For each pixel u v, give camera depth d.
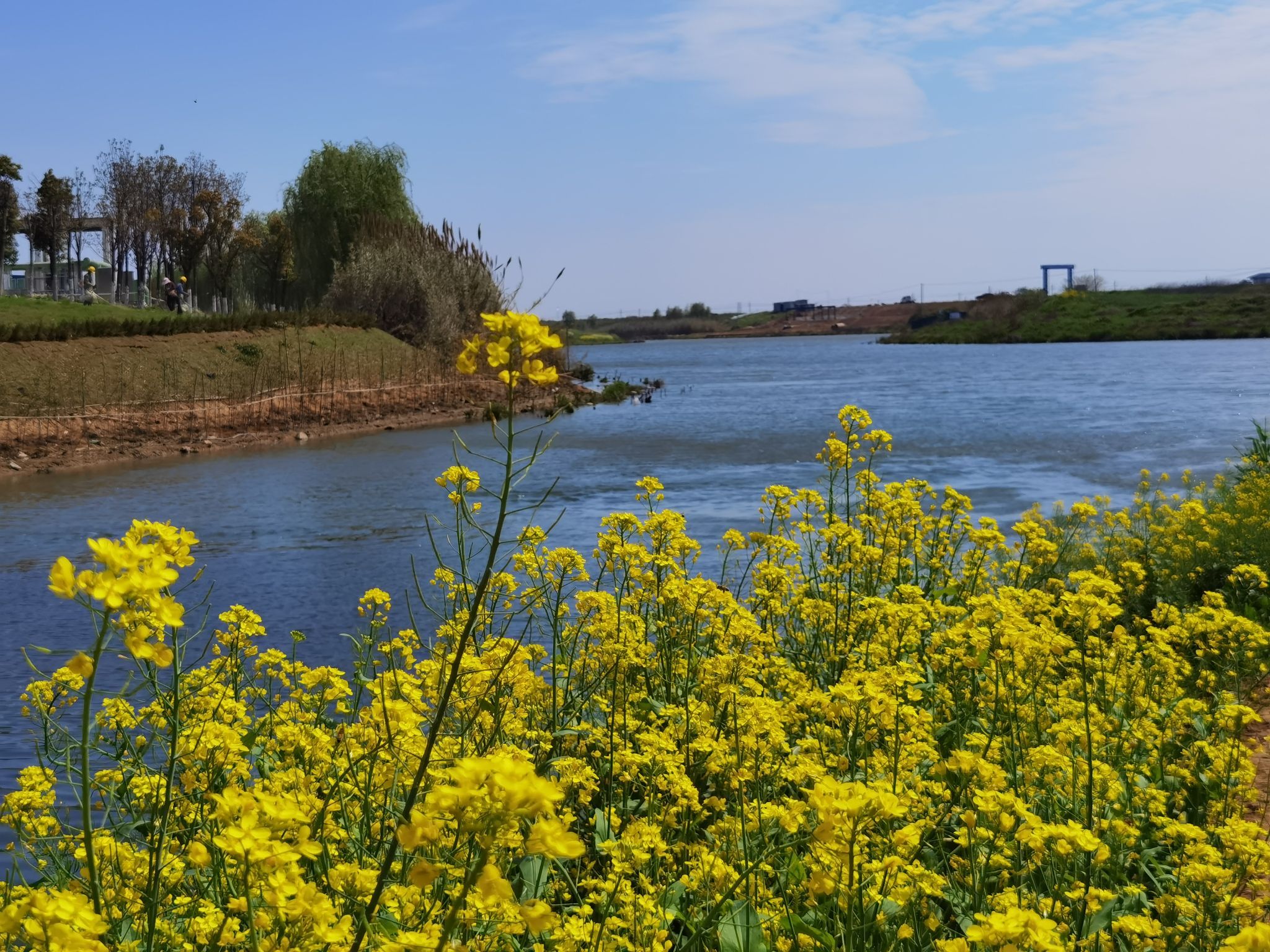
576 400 38.59
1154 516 11.48
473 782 1.77
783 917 3.29
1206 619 6.16
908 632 5.84
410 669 5.43
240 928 2.69
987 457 23.67
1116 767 4.91
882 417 34.84
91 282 62.59
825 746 4.52
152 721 4.21
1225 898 3.62
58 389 30.47
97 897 2.41
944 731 5.29
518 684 4.27
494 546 2.58
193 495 20.98
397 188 58.12
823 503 7.81
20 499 20.89
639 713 5.48
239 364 37.06
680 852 3.98
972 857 3.54
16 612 12.09
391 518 17.84
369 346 43.59
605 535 5.76
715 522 16.44
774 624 6.71
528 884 3.36
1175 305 129.88
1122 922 3.32
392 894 2.83
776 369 77.62
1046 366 68.88
